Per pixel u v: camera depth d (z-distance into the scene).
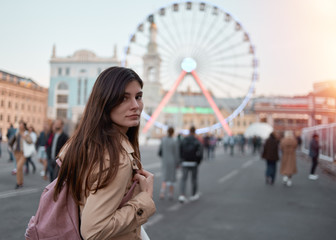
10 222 4.16
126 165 1.06
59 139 5.06
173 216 5.12
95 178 1.02
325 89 44.75
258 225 4.64
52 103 64.81
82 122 1.18
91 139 1.09
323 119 55.62
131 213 1.05
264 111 79.50
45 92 29.70
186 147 6.54
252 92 26.91
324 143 14.80
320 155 15.70
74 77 65.31
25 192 6.22
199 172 12.09
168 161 6.74
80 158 1.08
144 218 1.08
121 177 1.03
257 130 34.75
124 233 1.08
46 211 1.11
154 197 6.86
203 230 4.33
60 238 1.06
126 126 1.21
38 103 28.88
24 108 25.86
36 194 6.03
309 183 9.45
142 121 48.19
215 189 8.07
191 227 4.47
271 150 9.07
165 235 4.07
